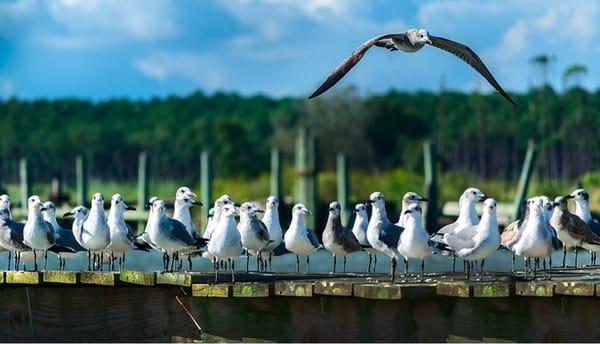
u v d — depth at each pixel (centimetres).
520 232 2311
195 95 11569
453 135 9431
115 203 2420
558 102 9125
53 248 2445
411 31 1905
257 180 6875
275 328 2050
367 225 2539
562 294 1912
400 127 9188
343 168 4903
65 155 10094
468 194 2288
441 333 1978
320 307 2020
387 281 2112
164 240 2278
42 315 2211
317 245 2530
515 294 1931
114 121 10956
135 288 2164
